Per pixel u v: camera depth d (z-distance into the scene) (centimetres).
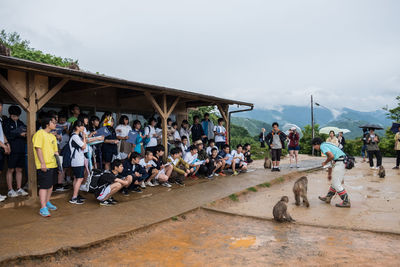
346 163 639
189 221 551
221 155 995
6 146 554
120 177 638
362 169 1250
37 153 484
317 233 466
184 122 1057
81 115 631
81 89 758
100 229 451
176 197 678
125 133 780
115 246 412
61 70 551
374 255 368
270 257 368
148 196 668
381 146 2261
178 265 350
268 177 987
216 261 361
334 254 373
